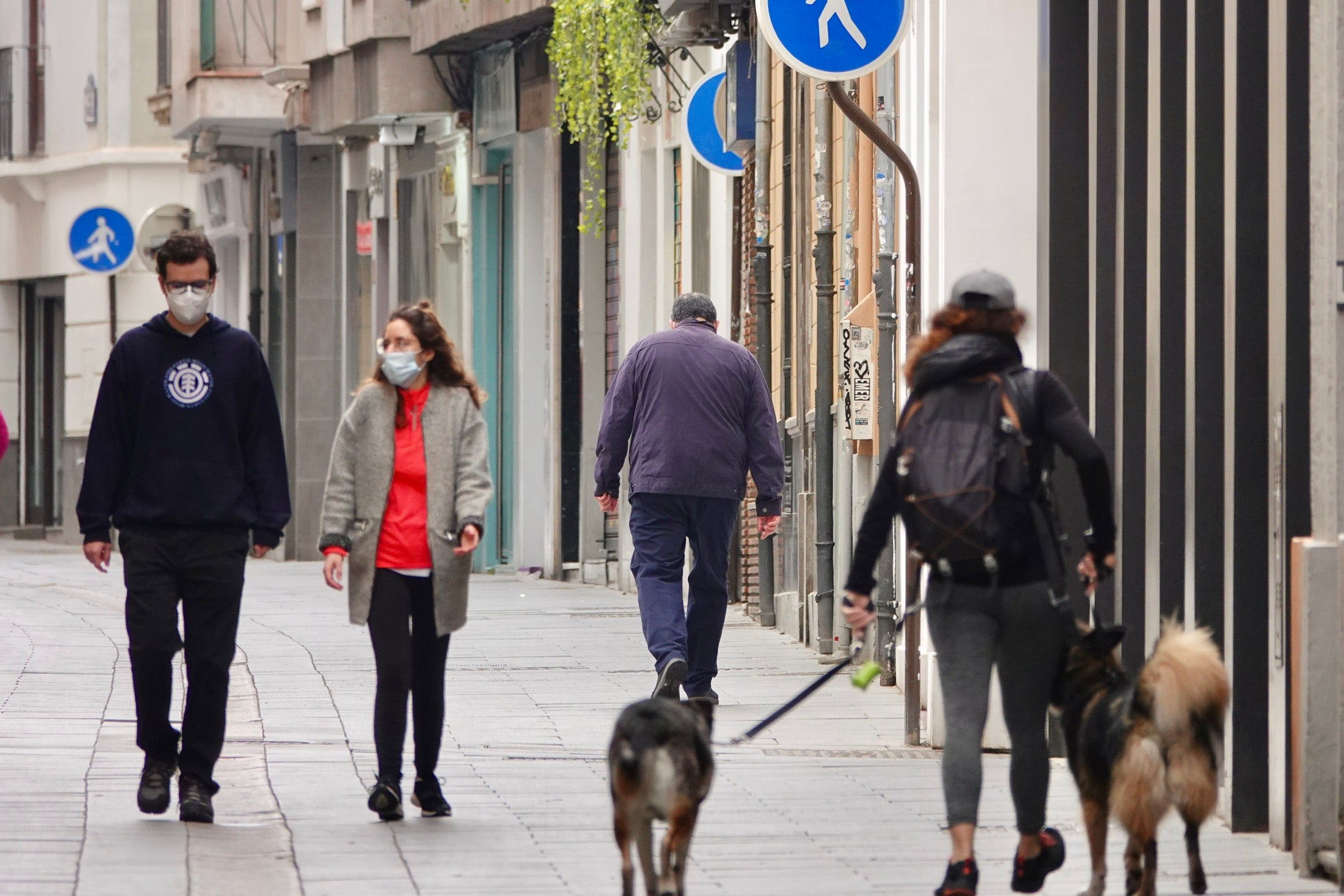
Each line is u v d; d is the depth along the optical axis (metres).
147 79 102.06
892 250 39.47
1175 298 25.67
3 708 34.53
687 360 34.25
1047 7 29.30
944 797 19.97
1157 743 18.12
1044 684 19.80
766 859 22.84
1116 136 28.16
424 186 78.81
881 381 33.06
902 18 31.95
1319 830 21.42
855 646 43.16
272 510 25.11
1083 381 29.08
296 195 86.31
